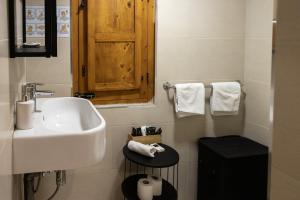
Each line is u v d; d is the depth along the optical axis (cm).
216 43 281
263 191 254
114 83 268
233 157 242
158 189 242
